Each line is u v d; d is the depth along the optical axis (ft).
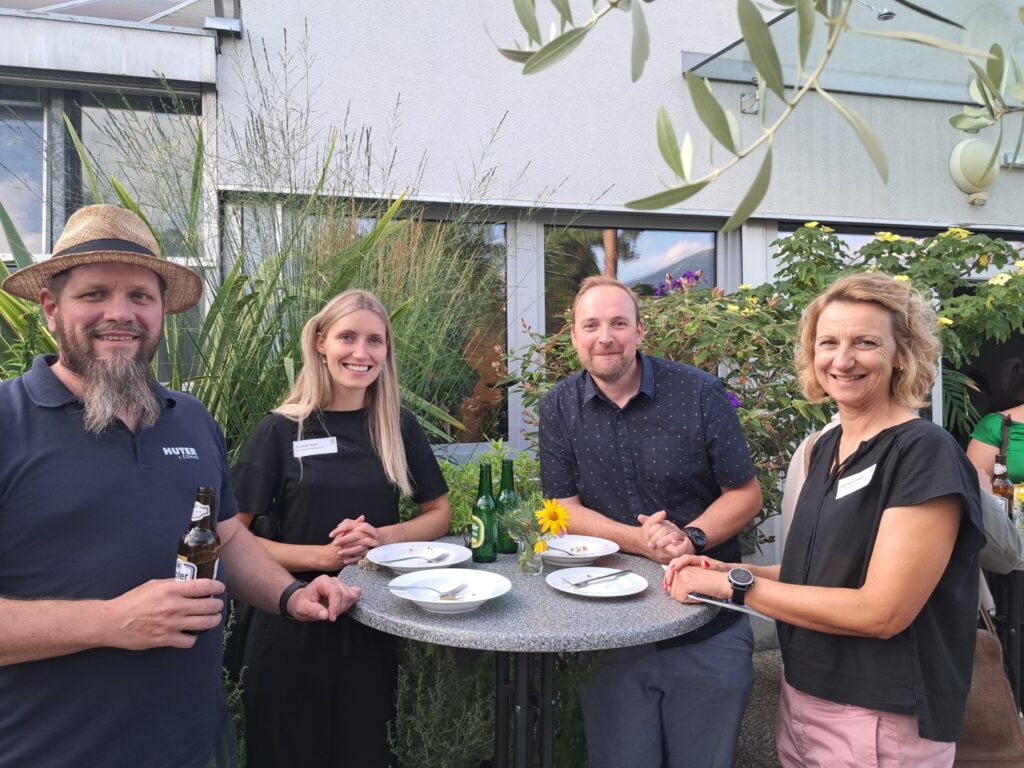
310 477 6.97
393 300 10.69
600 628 4.89
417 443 7.83
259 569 5.81
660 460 7.21
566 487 7.73
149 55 11.89
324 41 13.14
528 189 14.28
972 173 15.97
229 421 9.50
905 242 14.39
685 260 15.49
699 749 6.79
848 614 4.88
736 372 11.45
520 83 14.19
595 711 6.90
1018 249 17.34
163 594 4.10
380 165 13.35
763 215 15.31
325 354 7.31
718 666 6.72
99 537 4.32
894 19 6.97
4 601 3.94
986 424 13.26
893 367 5.40
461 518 8.20
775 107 15.14
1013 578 9.50
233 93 12.69
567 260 14.87
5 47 11.29
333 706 6.63
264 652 6.58
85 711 4.18
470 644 4.75
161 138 10.72
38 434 4.36
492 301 13.69
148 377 4.83
